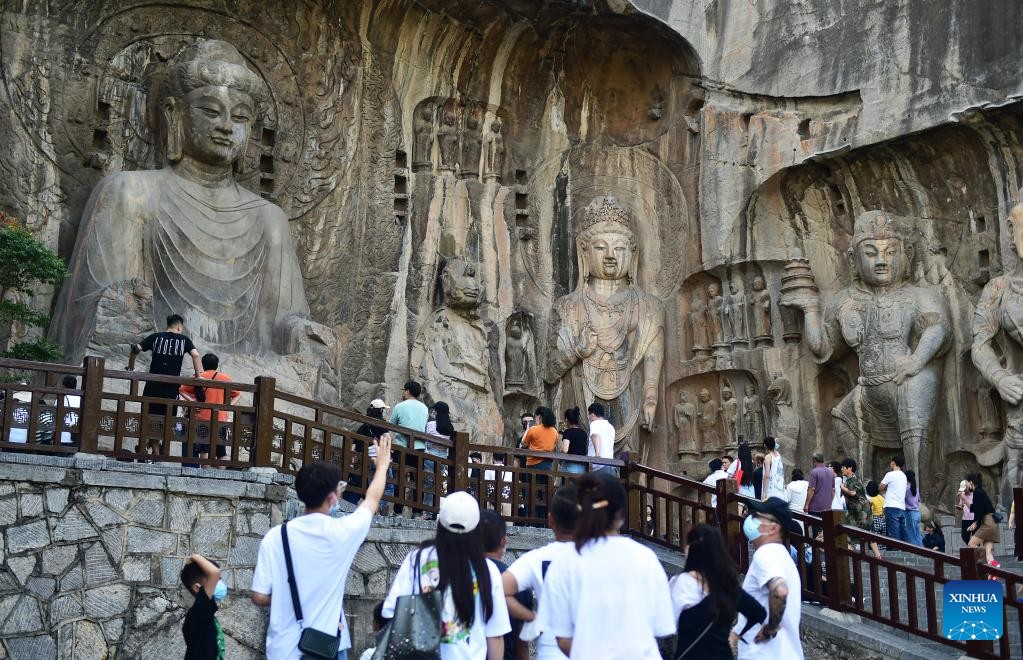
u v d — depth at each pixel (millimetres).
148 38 17438
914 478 15070
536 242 19609
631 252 19578
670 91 19594
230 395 10445
